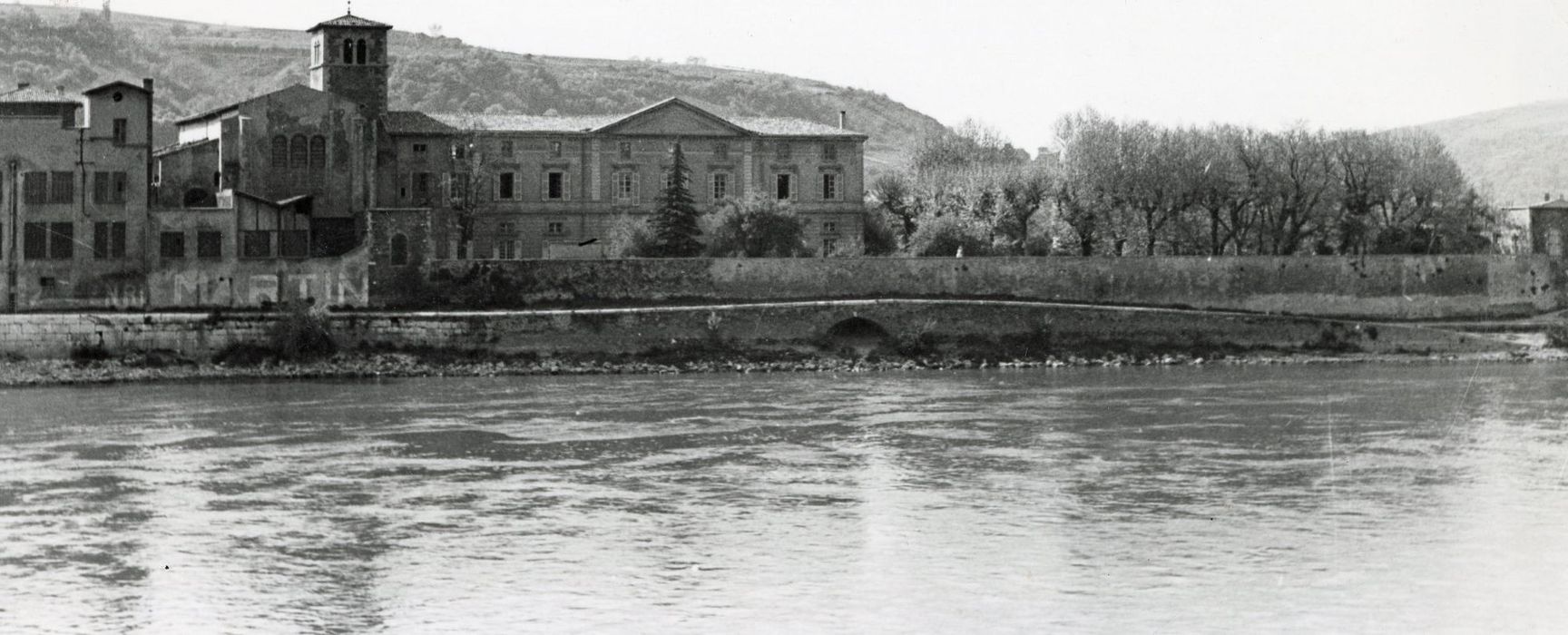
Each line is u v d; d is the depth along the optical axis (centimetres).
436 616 6606
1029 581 7056
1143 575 7150
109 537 7819
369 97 17812
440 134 18050
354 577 7150
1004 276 16975
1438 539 7806
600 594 6869
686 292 16262
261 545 7681
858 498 8681
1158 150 18912
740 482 9131
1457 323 17812
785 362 15738
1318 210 19688
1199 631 6397
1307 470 9531
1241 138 19700
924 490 8888
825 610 6650
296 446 10275
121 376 14012
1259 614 6619
